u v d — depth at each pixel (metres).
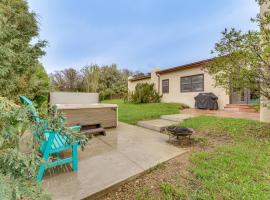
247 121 5.93
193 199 2.07
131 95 14.28
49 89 6.23
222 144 4.08
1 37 1.40
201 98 10.05
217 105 9.70
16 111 1.01
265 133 4.66
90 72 11.65
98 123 5.07
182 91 12.04
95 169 2.76
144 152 3.54
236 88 4.84
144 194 2.21
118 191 2.33
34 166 1.09
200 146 3.99
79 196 2.06
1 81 1.92
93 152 3.52
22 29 3.70
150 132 5.28
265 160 3.03
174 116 7.27
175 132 4.13
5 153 1.04
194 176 2.62
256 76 4.42
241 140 4.29
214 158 3.21
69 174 2.57
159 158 3.24
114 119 5.73
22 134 1.15
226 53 4.58
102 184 2.32
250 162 2.98
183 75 11.92
